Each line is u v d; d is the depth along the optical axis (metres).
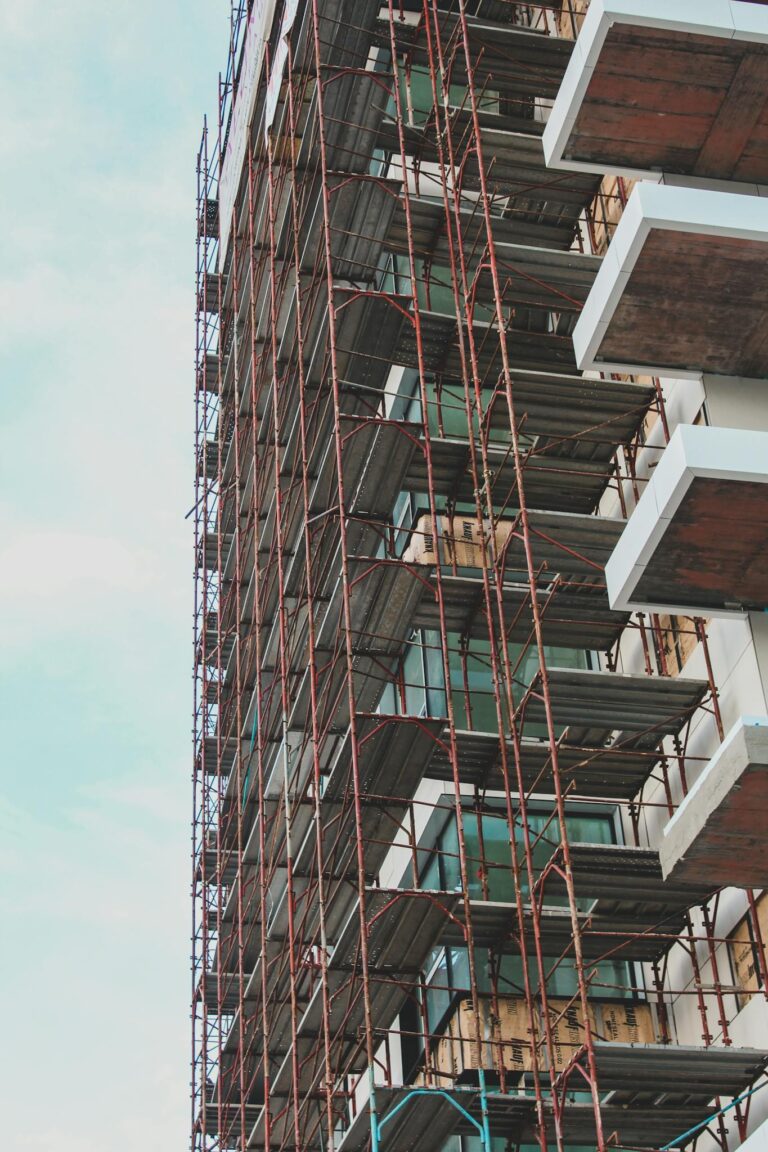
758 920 28.66
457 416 38.06
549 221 37.59
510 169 36.62
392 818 31.45
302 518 39.41
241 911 39.69
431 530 35.59
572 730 32.28
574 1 38.66
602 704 30.83
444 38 37.88
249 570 47.81
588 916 30.47
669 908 31.05
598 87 28.59
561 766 32.09
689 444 25.72
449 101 40.44
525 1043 28.41
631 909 31.02
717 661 30.44
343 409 34.62
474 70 34.75
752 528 26.78
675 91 28.58
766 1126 21.31
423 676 35.81
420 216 35.72
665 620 33.06
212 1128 50.56
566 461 34.47
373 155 41.12
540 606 32.16
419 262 39.78
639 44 27.70
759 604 29.00
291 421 42.12
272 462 43.75
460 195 35.59
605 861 29.61
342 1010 32.53
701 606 28.88
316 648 33.03
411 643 32.34
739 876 26.72
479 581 31.42
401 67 39.44
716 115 29.06
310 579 32.25
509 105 40.41
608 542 31.70
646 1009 32.16
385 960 31.34
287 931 38.69
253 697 47.72
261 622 42.94
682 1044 30.27
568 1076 27.66
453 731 29.05
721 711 30.19
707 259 27.75
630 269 27.95
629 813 34.03
